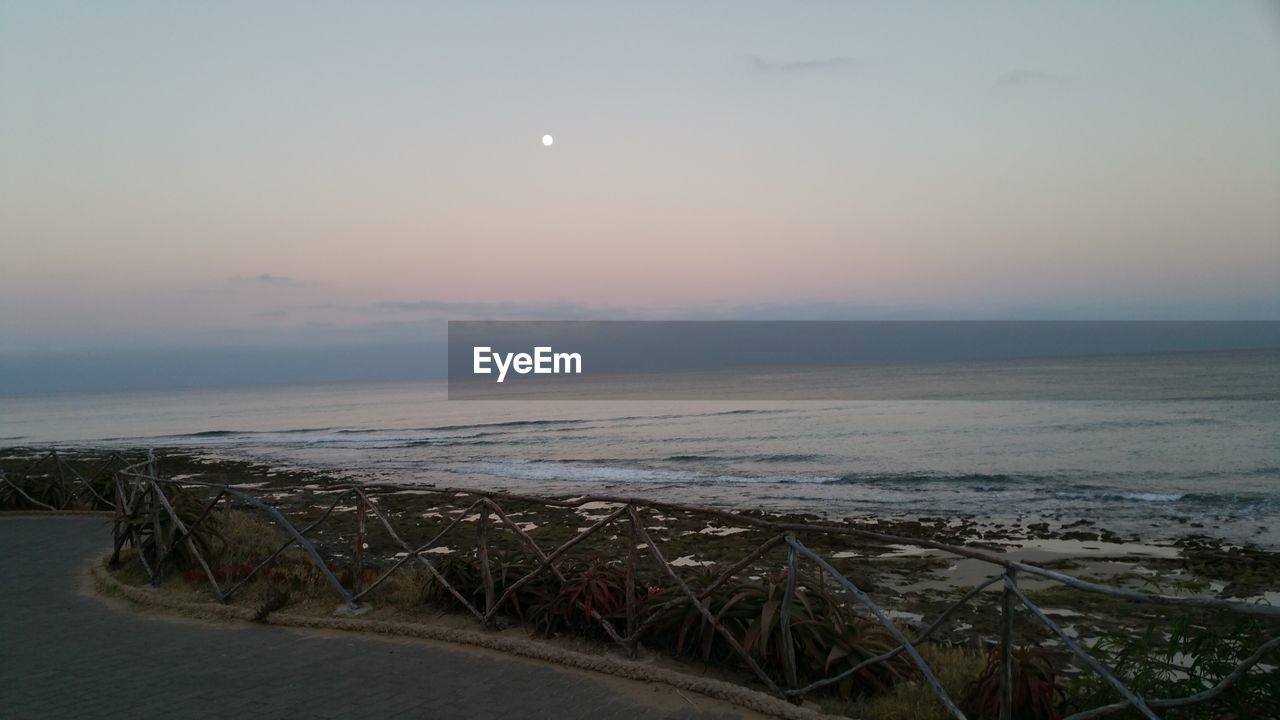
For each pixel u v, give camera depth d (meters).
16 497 16.19
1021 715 4.69
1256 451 32.84
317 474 32.72
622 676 5.79
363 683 5.73
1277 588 12.37
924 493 25.75
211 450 47.47
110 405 139.75
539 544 16.08
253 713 5.16
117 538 10.02
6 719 5.15
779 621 5.62
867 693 5.45
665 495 26.28
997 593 11.73
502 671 5.95
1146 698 4.30
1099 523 19.59
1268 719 3.88
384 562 12.41
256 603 7.94
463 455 42.41
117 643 6.95
